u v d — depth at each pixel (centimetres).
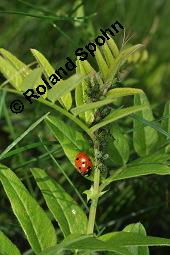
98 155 19
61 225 19
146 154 22
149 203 32
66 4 39
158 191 32
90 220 19
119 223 31
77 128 30
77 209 20
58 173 31
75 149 20
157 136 22
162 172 18
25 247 30
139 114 22
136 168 19
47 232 18
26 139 32
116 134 21
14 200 18
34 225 18
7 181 18
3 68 16
